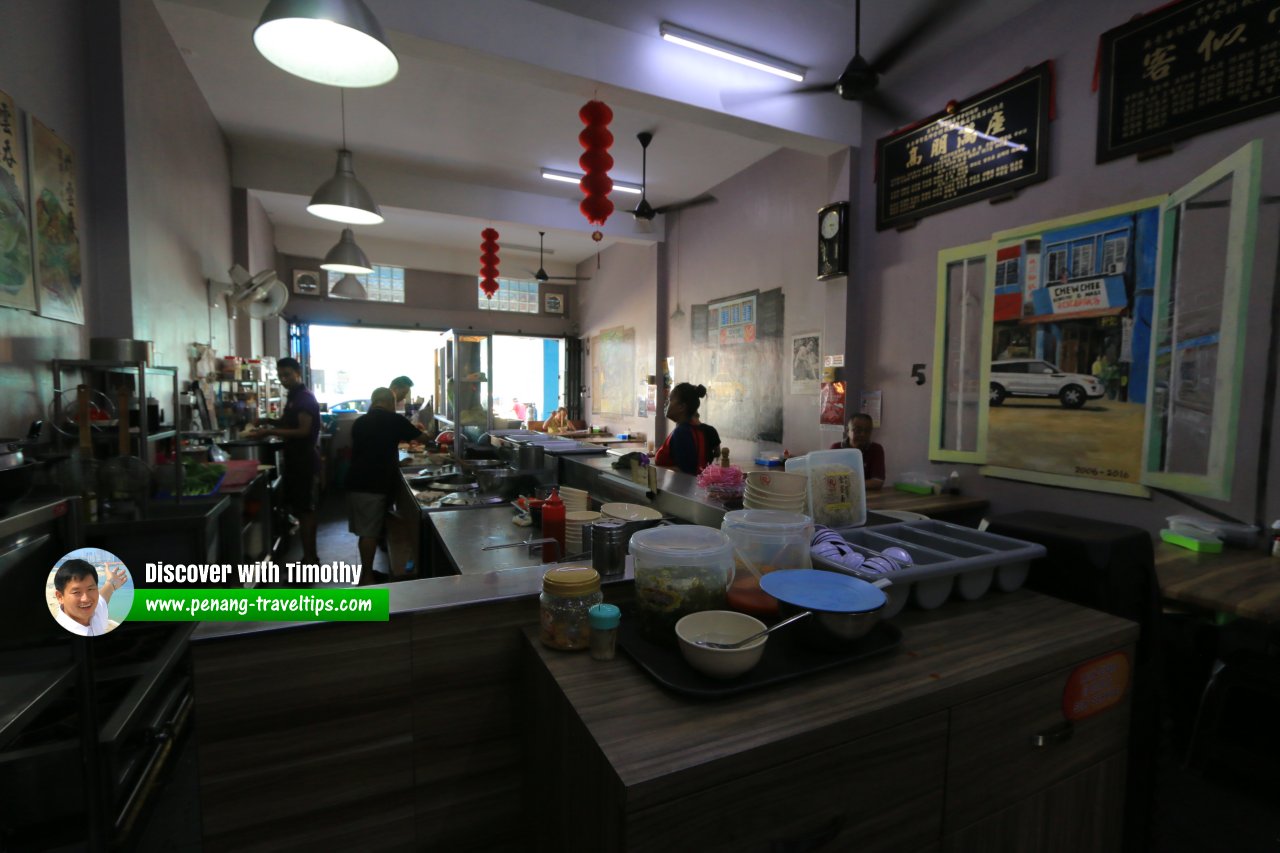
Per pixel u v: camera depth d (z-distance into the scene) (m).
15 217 1.96
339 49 2.12
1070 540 1.37
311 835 1.01
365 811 1.05
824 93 3.73
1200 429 2.27
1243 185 2.12
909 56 3.37
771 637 1.11
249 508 3.37
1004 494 3.06
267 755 0.98
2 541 1.35
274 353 6.73
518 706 1.15
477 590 1.17
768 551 1.25
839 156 3.94
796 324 4.57
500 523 2.45
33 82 2.11
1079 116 2.71
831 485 1.59
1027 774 1.06
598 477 2.64
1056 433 2.81
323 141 4.69
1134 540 1.37
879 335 3.82
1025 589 1.41
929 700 0.92
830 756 0.83
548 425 7.60
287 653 0.98
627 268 7.25
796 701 0.89
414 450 5.14
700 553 1.08
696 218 5.84
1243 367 2.15
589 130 3.00
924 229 3.50
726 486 1.86
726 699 0.88
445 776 1.10
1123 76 2.52
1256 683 1.75
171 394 3.27
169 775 2.02
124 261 2.64
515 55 2.84
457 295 8.29
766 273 4.89
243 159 4.93
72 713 1.68
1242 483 2.16
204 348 3.91
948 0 2.86
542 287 8.87
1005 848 1.04
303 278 7.34
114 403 2.51
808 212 4.44
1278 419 2.07
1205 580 1.76
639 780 0.69
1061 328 2.79
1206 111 2.25
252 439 3.82
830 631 0.98
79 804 1.50
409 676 1.06
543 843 1.04
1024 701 1.04
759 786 0.78
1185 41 2.31
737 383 5.28
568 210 5.93
